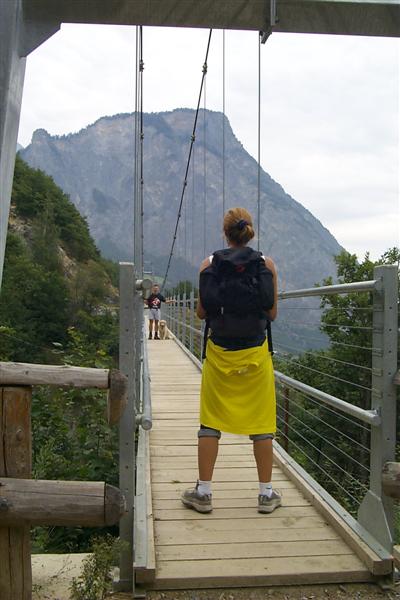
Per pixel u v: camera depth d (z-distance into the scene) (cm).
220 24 265
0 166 204
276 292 266
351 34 270
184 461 371
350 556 238
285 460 356
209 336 274
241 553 240
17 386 168
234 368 264
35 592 222
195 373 809
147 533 249
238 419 270
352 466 1074
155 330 1545
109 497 165
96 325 4216
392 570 222
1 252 213
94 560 214
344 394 1081
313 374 1106
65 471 416
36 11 239
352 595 219
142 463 313
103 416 468
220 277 258
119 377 169
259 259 258
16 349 2897
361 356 1062
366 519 244
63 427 476
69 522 165
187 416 511
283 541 251
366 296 1041
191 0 252
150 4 251
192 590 220
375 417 231
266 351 270
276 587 222
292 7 256
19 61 229
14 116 222
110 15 254
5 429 166
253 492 312
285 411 477
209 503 281
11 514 164
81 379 168
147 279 230
